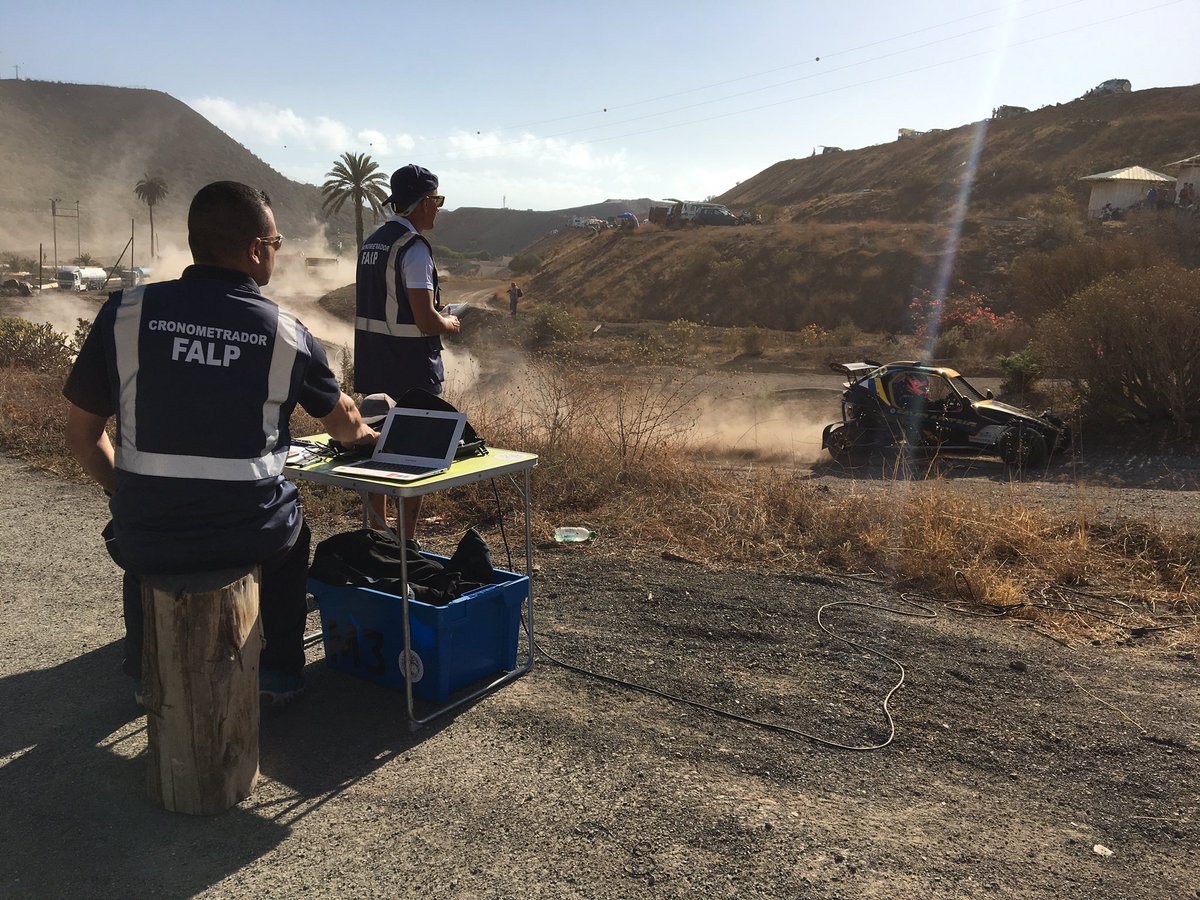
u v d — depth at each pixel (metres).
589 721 3.31
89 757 3.02
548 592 4.75
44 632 4.14
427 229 4.49
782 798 2.82
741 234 49.59
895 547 5.38
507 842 2.56
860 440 12.00
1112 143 61.47
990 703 3.54
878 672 3.81
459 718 3.32
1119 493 8.61
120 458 2.74
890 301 38.16
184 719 2.63
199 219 2.79
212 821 2.66
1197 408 12.11
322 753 3.06
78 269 63.72
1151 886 2.44
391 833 2.60
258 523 2.81
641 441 7.64
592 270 52.97
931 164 78.25
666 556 5.43
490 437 7.50
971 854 2.56
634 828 2.63
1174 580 5.15
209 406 2.70
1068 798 2.88
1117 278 13.03
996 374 21.41
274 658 3.31
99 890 2.34
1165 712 3.48
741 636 4.17
